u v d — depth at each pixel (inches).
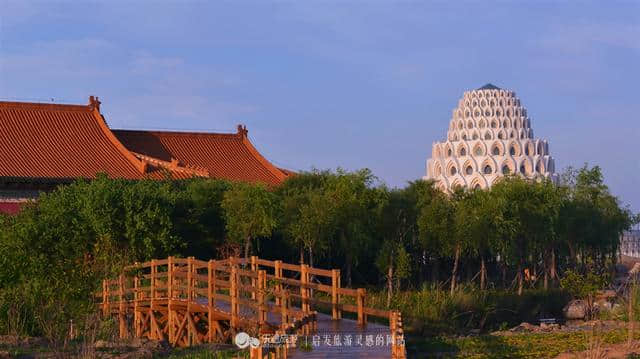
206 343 1346.0
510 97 6407.5
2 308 1385.3
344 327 1154.7
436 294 1947.6
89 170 2832.2
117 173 2834.6
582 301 2066.9
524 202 2652.6
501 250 2581.2
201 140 3420.3
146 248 2010.3
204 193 2491.4
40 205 2089.1
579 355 1123.3
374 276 2785.4
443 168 6230.3
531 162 6136.8
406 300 1884.8
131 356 1178.0
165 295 1652.3
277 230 2500.0
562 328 1611.7
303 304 1213.7
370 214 2482.8
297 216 2406.5
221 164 3309.5
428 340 1349.7
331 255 2731.3
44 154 2864.2
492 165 6077.8
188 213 2372.0
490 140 6186.0
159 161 2962.6
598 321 1619.1
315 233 2361.0
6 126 2947.8
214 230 2453.2
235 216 2349.9
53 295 1411.2
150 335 1542.8
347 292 1167.0
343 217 2415.1
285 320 1184.2
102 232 1942.7
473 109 6373.0
